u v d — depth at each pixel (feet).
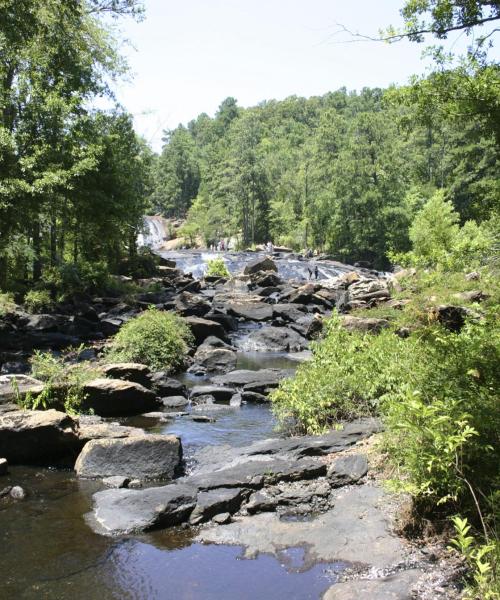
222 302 85.15
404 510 17.16
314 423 27.81
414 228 101.24
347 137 255.09
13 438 24.26
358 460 21.66
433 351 21.93
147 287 98.27
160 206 385.50
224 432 29.45
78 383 31.63
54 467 24.11
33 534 17.75
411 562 15.16
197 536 17.58
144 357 45.16
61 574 15.42
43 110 63.93
